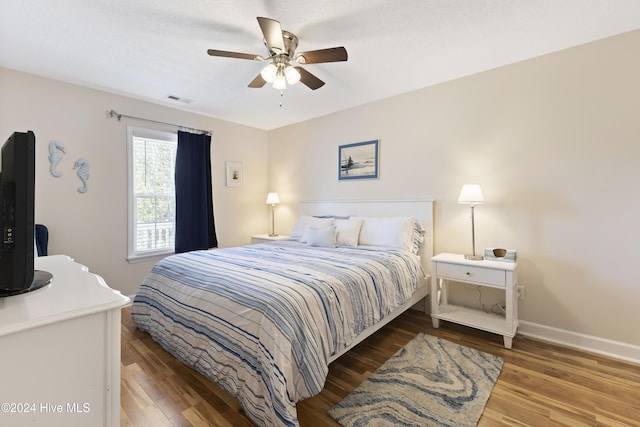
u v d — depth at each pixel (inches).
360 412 61.2
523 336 98.1
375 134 138.2
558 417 60.1
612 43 84.8
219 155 164.9
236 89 122.2
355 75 110.3
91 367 31.3
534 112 97.8
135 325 104.4
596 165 87.7
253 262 91.4
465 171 112.8
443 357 83.7
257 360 58.1
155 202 141.2
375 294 82.5
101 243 121.9
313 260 93.0
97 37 83.9
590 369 77.9
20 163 32.4
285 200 180.2
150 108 136.4
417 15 75.0
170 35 83.2
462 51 93.1
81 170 116.3
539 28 81.0
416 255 116.3
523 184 100.3
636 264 82.6
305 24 78.3
